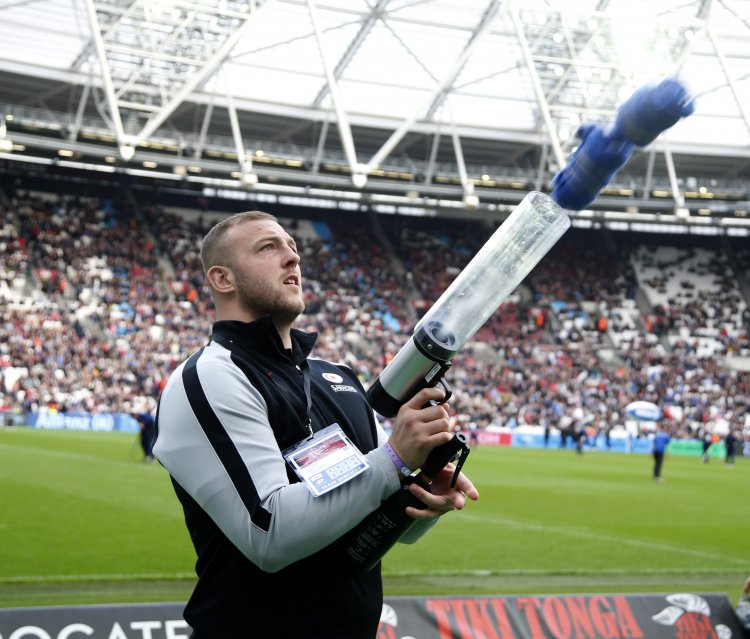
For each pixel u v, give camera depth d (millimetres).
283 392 2904
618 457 38312
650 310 55031
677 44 36594
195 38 36156
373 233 55281
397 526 2641
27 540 12688
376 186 47094
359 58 39938
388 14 36438
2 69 39375
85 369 41438
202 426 2689
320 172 47406
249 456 2641
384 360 47312
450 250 55719
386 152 34719
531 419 44969
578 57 37812
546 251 2420
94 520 14664
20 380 39844
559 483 24828
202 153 44594
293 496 2529
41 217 48688
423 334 2520
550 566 12383
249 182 39156
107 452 26594
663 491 23500
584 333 52875
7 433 33219
